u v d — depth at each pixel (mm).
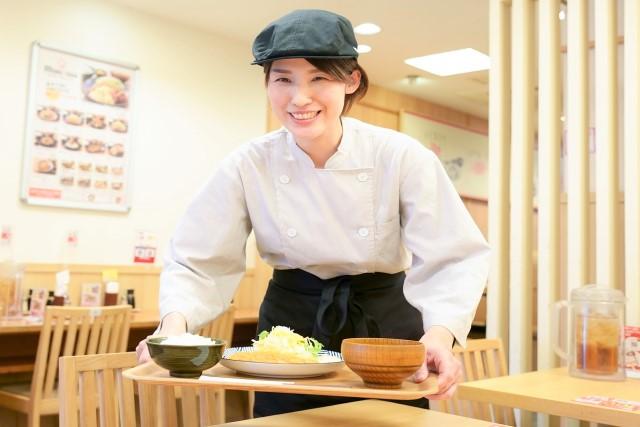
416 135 5742
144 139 3975
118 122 3855
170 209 4086
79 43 3721
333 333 1433
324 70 1182
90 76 3750
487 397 1642
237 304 4402
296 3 3834
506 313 2738
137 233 3928
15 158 3475
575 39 2547
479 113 6336
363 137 1426
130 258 3891
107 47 3836
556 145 2619
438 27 4137
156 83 4047
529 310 2643
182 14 4039
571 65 2557
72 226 3666
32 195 3506
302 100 1184
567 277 2547
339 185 1407
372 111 5395
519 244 2645
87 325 2680
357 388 996
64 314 2627
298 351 1202
